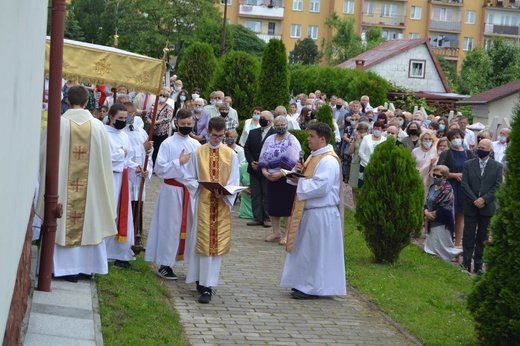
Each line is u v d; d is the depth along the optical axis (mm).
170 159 9289
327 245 9250
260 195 13547
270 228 13508
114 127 9531
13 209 4641
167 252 9430
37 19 6344
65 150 8156
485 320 7434
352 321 8516
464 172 11695
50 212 7699
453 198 12414
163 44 51219
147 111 17484
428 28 71062
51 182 7695
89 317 7098
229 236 8828
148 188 16734
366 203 11234
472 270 11812
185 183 8930
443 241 12359
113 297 8031
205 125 17125
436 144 14047
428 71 49156
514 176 7332
